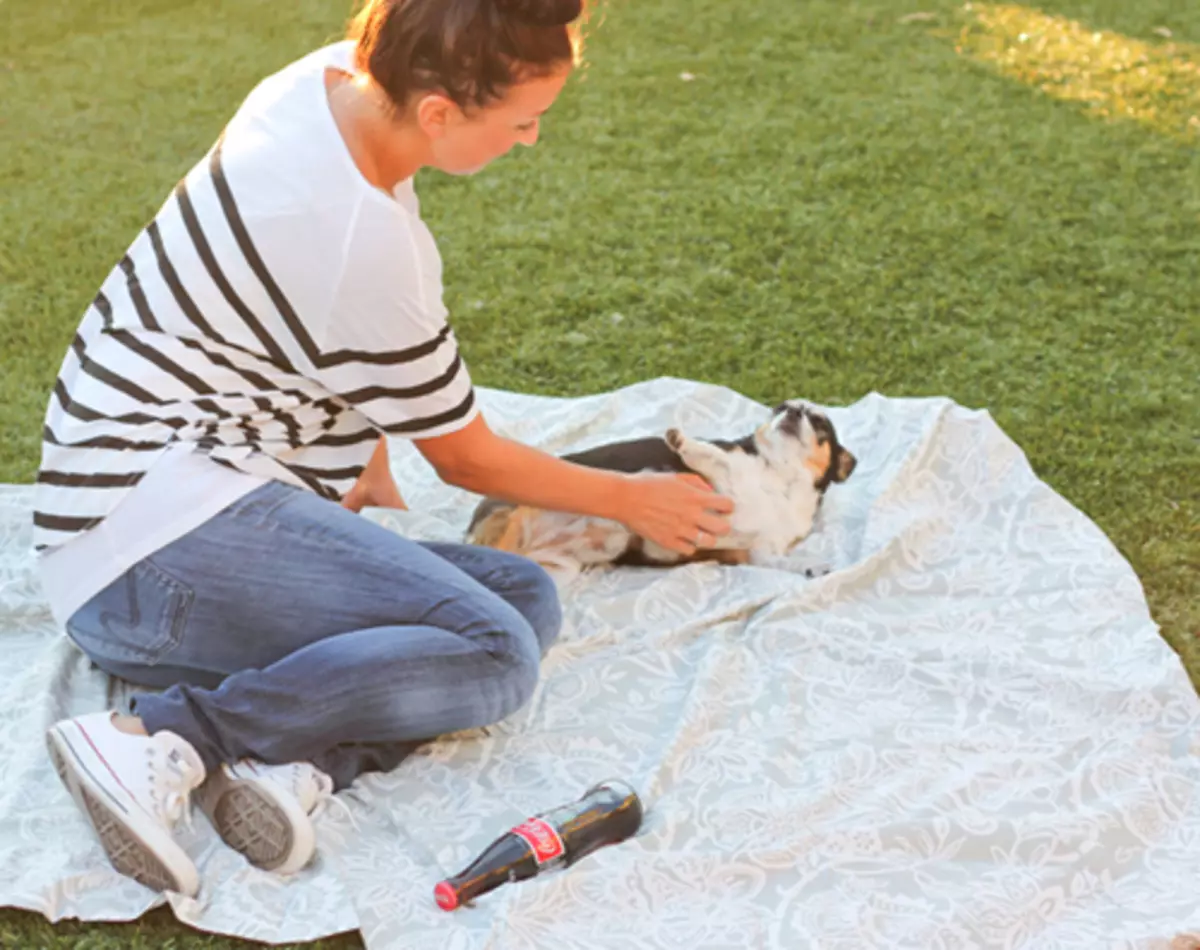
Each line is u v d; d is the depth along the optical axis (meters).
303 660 1.98
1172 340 3.53
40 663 2.33
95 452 2.01
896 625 2.52
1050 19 5.73
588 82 5.04
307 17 5.56
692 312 3.64
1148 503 2.93
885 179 4.37
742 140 4.62
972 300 3.71
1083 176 4.41
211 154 2.02
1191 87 5.11
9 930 1.88
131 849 1.89
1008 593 2.61
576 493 2.34
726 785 2.16
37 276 3.68
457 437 2.15
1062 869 2.02
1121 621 2.51
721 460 2.61
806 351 3.47
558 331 3.54
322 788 2.04
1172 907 1.96
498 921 1.86
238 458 2.04
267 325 1.99
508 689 2.10
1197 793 2.16
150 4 5.65
